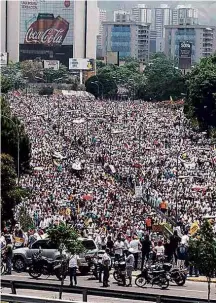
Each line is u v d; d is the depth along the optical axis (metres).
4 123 106.12
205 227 48.88
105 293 50.47
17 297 41.03
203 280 62.91
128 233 75.06
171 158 156.38
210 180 129.25
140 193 111.94
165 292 58.16
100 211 96.31
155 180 128.75
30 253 65.12
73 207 98.00
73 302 40.00
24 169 112.81
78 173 133.38
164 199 109.50
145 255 65.62
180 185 122.75
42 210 95.12
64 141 186.25
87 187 117.75
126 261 60.78
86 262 64.38
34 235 69.94
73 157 156.88
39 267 63.34
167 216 98.75
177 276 60.91
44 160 146.50
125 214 95.25
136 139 194.50
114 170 137.62
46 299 40.41
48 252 63.38
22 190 88.50
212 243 48.38
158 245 65.19
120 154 164.25
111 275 65.25
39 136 193.62
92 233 73.69
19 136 107.75
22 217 87.06
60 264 59.12
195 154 166.75
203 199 109.62
